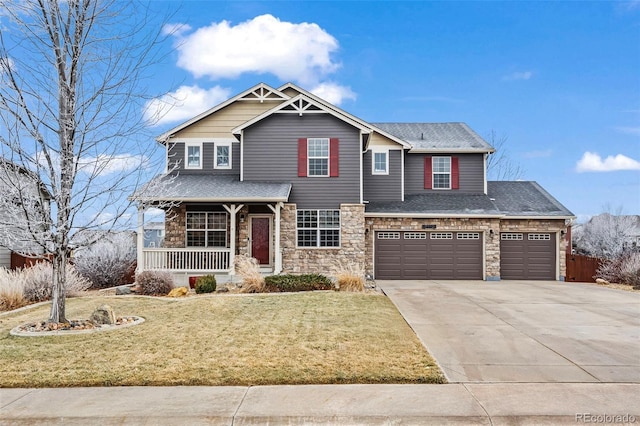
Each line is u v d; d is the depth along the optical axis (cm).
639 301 1343
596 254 3222
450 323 998
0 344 797
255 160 1922
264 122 1930
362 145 2017
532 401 549
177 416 507
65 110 918
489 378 634
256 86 2070
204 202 1742
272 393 576
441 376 632
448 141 2320
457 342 832
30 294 1379
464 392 579
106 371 652
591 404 541
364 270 1894
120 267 1838
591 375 647
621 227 3350
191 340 819
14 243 935
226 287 1538
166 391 585
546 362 711
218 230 1908
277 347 771
